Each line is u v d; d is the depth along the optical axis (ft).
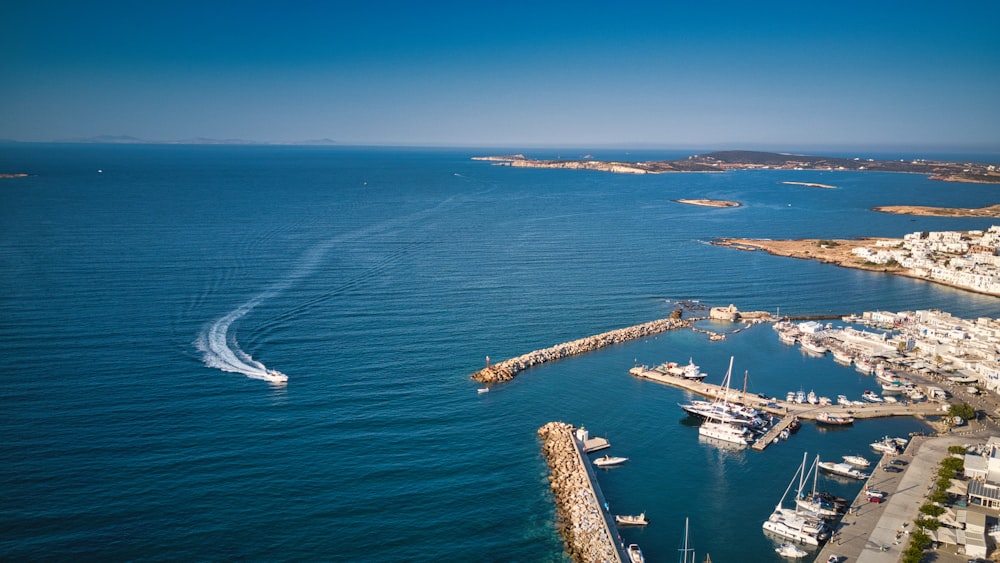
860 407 564.71
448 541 369.71
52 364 559.79
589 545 367.04
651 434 514.68
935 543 371.35
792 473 462.60
